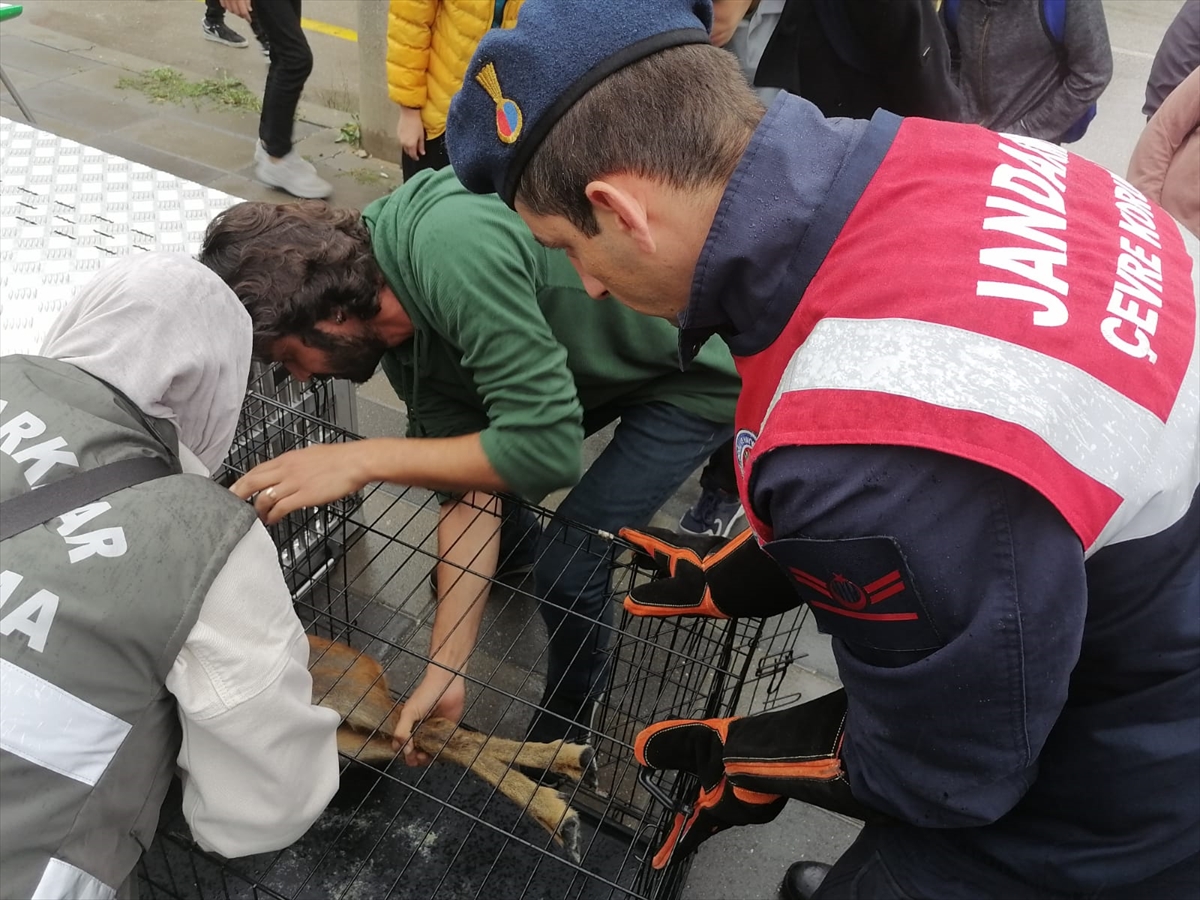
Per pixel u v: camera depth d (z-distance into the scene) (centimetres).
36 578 78
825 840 180
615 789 169
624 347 147
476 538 158
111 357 93
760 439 71
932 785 75
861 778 82
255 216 126
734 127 77
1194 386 71
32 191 192
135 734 85
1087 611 73
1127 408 66
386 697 157
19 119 388
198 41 482
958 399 63
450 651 152
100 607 80
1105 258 72
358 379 142
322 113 431
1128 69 511
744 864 175
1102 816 81
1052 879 84
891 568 66
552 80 78
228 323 105
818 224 75
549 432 128
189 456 104
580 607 160
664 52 77
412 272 129
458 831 155
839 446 66
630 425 162
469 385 150
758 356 82
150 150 381
